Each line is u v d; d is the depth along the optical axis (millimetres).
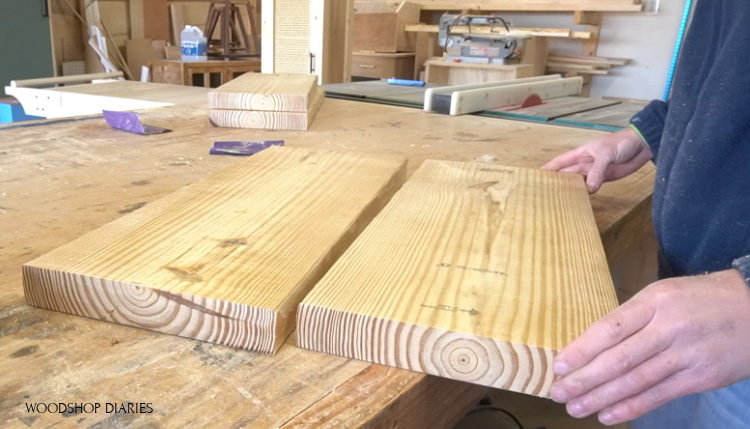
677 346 395
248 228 571
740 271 434
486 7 3506
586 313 442
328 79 2322
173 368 413
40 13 3412
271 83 1395
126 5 3873
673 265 722
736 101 623
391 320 420
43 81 1992
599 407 397
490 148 1179
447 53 3037
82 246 517
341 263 507
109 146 1050
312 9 2213
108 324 466
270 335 433
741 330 397
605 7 3158
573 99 1988
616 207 872
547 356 399
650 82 3350
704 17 742
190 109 1479
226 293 446
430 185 755
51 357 417
